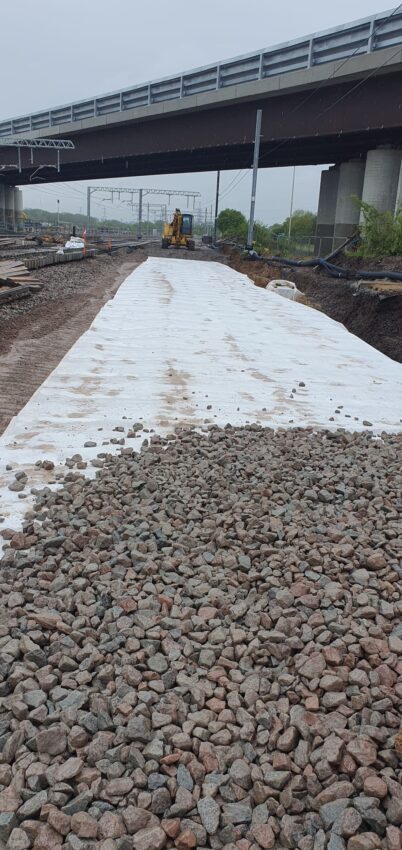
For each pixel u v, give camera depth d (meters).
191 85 43.88
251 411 8.50
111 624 3.64
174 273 31.39
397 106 30.72
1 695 3.19
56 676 3.26
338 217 41.62
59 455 6.56
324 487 5.67
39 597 3.89
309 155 45.22
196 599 3.97
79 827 2.50
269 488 5.56
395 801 2.61
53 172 72.38
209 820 2.58
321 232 47.94
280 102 37.72
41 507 5.24
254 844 2.52
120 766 2.78
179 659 3.43
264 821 2.60
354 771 2.77
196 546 4.59
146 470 5.90
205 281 27.70
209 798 2.66
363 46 31.72
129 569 4.22
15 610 3.75
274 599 3.96
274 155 46.88
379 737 2.91
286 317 17.38
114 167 64.31
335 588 4.05
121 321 15.02
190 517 4.97
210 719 3.04
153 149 49.88
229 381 9.99
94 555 4.34
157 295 20.81
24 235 67.62
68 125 56.59
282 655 3.47
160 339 12.99
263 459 6.34
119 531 4.73
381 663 3.43
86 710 3.08
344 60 31.55
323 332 15.17
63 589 4.00
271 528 4.79
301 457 6.52
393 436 7.68
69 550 4.50
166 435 7.32
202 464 6.10
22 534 4.66
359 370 11.31
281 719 3.04
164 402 8.64
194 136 45.31
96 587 4.04
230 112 41.47
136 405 8.43
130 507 5.10
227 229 85.38
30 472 6.07
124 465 6.04
